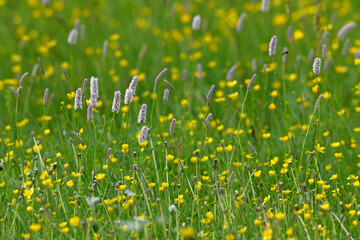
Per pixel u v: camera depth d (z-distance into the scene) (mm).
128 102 8258
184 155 9711
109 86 13000
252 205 8031
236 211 7578
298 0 17797
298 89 11812
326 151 9492
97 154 9203
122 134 10203
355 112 11305
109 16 17969
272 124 10719
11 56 14984
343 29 11219
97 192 8227
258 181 8891
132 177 8398
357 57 11594
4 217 7402
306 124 10492
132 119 11352
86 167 8539
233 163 8734
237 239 7148
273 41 8742
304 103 11203
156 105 11562
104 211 7852
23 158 9359
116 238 7332
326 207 7176
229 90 12445
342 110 10297
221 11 16938
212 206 8094
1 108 12305
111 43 15508
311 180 8055
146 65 14586
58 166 9219
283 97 11656
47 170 8625
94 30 16438
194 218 7793
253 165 8977
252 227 7484
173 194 8258
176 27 16766
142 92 13039
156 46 15602
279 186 7785
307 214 6910
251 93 11836
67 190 8086
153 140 10258
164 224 7090
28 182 7582
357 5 18125
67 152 10281
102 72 13070
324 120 10609
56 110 11938
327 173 9211
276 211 7551
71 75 12633
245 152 9523
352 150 9914
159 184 8188
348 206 7594
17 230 7754
